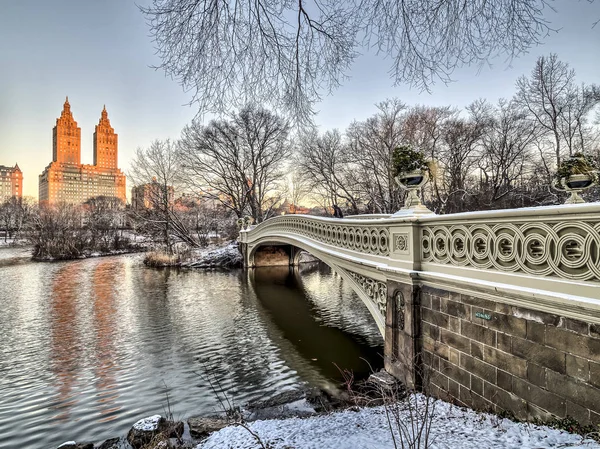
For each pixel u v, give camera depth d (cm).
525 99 2062
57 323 1061
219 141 3011
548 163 2230
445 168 2441
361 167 2811
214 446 362
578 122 1931
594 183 504
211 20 315
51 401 585
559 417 281
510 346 330
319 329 996
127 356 793
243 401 579
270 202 3759
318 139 2872
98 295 1477
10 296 1448
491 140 2372
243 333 962
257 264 2456
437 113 2414
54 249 2900
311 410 520
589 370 259
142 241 3941
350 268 741
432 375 446
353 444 317
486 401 358
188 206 3475
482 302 366
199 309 1238
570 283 270
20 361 762
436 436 316
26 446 465
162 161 3111
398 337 521
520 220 316
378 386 504
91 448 452
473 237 378
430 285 452
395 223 530
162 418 486
